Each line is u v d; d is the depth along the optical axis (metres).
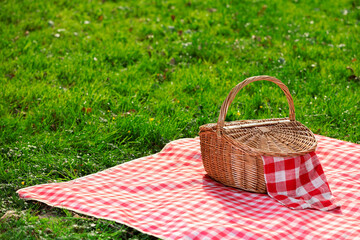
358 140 4.95
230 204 3.20
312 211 3.16
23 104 5.11
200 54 7.07
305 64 6.86
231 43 7.52
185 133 4.89
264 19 8.55
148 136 4.64
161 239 2.82
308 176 3.37
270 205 3.22
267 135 3.53
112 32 7.73
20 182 3.55
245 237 2.71
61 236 2.76
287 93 3.67
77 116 4.88
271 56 7.04
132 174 3.85
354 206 3.27
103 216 2.98
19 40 6.95
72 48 6.98
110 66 6.52
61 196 3.24
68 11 8.34
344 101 5.68
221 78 6.37
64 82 5.87
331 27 8.53
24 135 4.38
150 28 7.93
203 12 8.75
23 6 8.18
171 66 6.71
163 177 3.77
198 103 5.52
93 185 3.51
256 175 3.35
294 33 8.10
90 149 4.31
